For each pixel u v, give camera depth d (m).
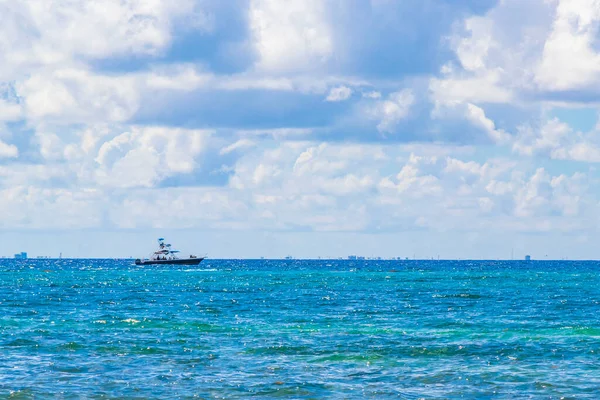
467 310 91.75
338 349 54.78
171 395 40.03
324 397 39.75
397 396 39.94
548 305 100.44
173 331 65.69
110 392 40.53
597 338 60.88
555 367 48.03
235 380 43.66
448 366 48.34
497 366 48.34
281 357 51.47
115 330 66.19
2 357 51.06
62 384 42.31
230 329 67.38
